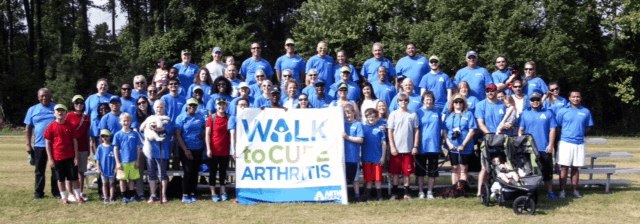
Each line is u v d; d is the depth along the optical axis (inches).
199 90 487.2
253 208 430.3
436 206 434.3
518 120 475.2
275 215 406.3
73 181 452.4
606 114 1795.0
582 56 1739.7
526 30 1569.9
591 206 435.8
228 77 544.1
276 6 2223.2
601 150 975.0
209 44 1688.0
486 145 430.0
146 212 418.6
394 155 459.5
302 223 383.9
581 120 467.5
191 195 466.0
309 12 1804.9
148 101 482.0
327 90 576.4
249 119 456.4
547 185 473.1
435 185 497.4
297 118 458.6
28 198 471.2
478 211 417.4
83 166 474.6
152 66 1744.6
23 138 1252.5
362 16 1683.1
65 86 1760.6
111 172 450.0
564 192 470.9
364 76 581.3
